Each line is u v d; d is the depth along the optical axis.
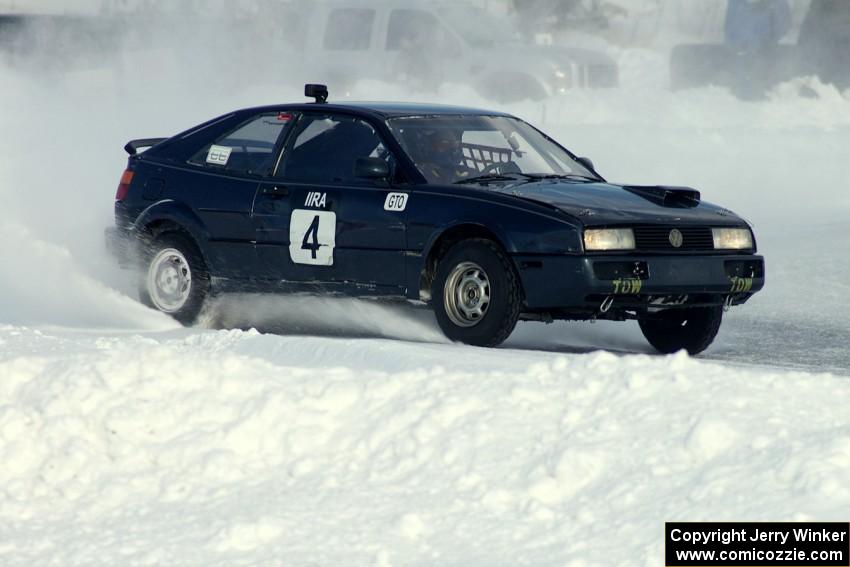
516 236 29.80
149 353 22.52
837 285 41.59
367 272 32.34
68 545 18.09
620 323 37.12
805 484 16.84
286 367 23.02
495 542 17.22
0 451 20.34
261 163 34.97
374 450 19.80
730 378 20.38
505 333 30.12
